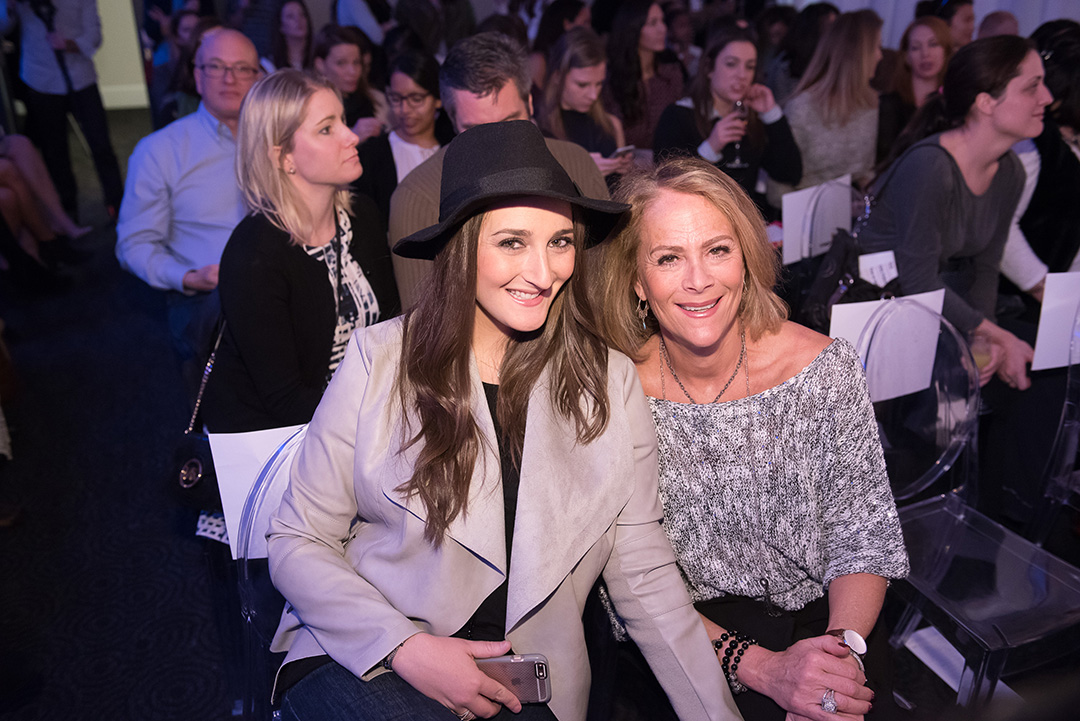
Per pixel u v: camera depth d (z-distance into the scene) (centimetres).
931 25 411
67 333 465
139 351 441
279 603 159
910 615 219
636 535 143
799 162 411
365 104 425
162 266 295
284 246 193
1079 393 227
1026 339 291
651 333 164
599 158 353
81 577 261
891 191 286
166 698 209
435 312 130
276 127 186
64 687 214
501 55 226
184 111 405
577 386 139
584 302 139
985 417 281
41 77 596
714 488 158
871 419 158
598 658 161
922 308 204
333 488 139
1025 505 269
